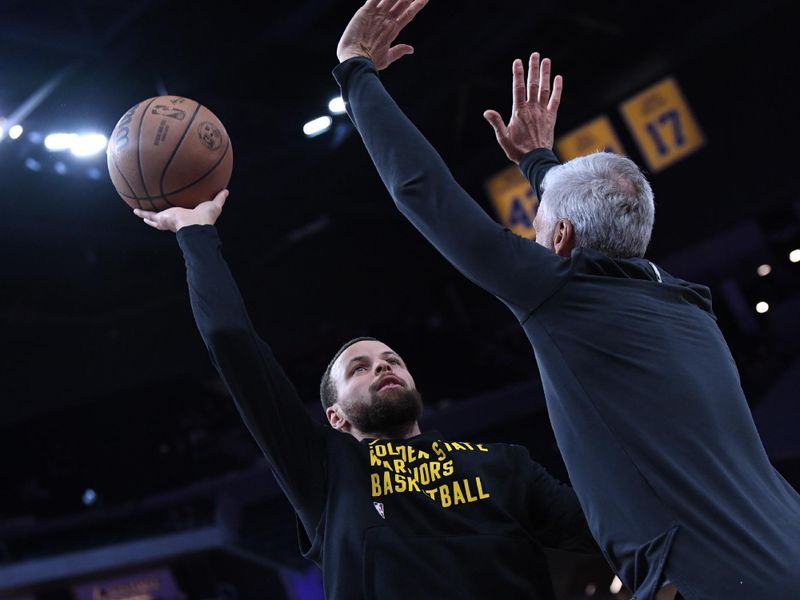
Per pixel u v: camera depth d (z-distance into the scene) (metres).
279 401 2.48
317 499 2.50
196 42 12.02
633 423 1.87
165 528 16.92
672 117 14.35
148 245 16.22
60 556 16.83
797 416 15.15
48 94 12.36
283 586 17.44
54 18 11.38
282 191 16.23
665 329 1.97
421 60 14.09
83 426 17.52
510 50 14.91
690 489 1.79
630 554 1.83
